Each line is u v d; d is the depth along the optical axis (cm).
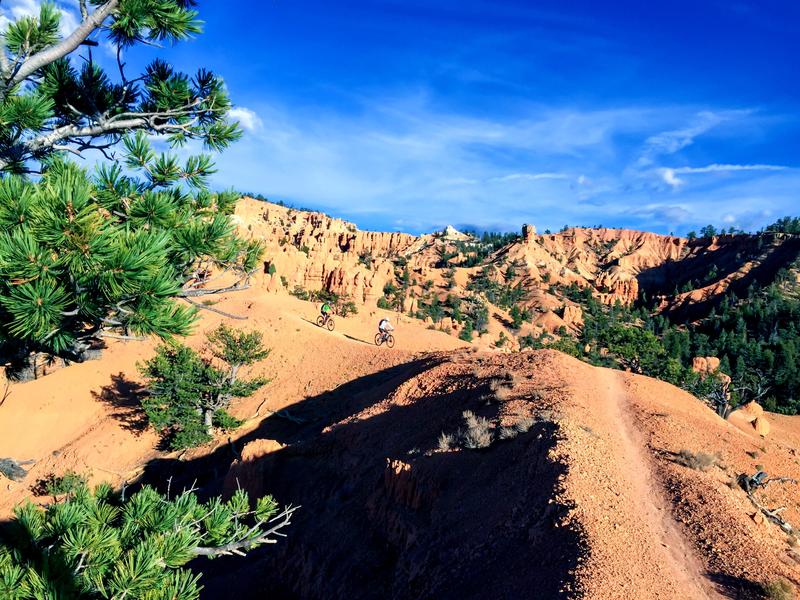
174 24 531
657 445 1812
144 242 379
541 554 1094
